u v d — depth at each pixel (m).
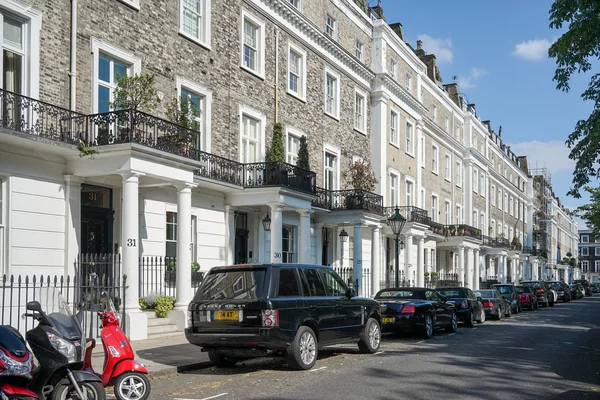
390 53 34.28
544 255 82.81
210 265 20.19
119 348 8.12
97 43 15.74
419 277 35.12
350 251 30.33
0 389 6.50
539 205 86.44
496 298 26.56
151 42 17.64
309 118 26.41
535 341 16.55
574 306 41.38
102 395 7.42
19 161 13.69
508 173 68.31
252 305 10.46
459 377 10.34
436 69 46.81
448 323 18.83
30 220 13.89
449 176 46.38
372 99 32.69
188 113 17.50
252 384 9.59
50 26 14.51
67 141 14.20
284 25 24.50
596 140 17.16
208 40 20.05
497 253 54.72
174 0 18.66
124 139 14.48
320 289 12.05
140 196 17.36
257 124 22.89
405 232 33.75
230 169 20.45
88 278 14.09
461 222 49.16
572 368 11.66
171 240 18.73
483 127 56.22
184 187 16.45
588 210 34.84
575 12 16.61
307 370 11.02
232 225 21.34
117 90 15.41
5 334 6.70
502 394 8.96
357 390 9.05
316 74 27.16
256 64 23.02
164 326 15.67
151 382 9.96
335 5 29.08
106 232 16.52
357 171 28.44
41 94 14.16
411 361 12.22
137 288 14.57
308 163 25.77
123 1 16.61
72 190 14.91
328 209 26.38
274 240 20.64
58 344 7.23
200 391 9.06
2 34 13.52
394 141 34.62
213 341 10.70
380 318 14.01
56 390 7.27
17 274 13.52
